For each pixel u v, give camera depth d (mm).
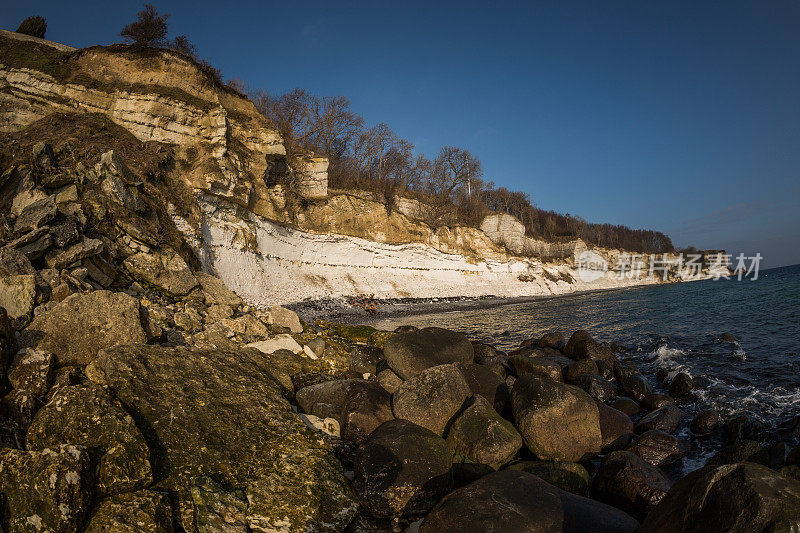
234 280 21422
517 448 6754
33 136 17312
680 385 10562
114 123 20094
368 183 44656
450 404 7465
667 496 3844
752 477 3297
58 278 8883
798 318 19844
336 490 5383
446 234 43875
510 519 4215
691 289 50562
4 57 18891
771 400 9547
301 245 28953
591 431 7344
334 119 43062
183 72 22062
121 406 5422
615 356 13828
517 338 19453
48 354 6160
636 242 108562
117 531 4094
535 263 54125
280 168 29047
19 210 11453
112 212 12672
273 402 6977
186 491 4980
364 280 33469
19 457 4219
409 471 5648
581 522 4258
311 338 11719
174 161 20391
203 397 6441
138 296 11273
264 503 4938
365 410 7312
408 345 9812
